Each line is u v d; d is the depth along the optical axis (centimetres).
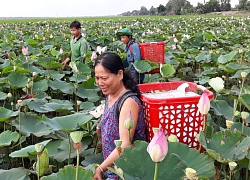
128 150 209
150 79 673
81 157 390
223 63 711
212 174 217
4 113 420
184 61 803
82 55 736
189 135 273
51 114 541
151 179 205
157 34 1588
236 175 307
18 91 632
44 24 2903
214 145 265
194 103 268
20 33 1820
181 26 2188
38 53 941
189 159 225
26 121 421
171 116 267
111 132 277
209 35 1214
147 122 279
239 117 407
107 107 286
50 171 340
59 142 381
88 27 2297
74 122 329
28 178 279
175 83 341
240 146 255
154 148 171
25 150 296
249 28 2023
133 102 267
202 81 591
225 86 707
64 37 1477
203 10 7188
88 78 600
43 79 593
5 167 395
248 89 479
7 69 632
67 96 659
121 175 189
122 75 276
